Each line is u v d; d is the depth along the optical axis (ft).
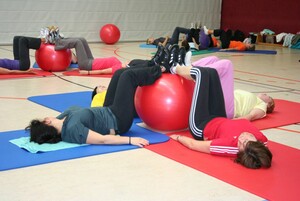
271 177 8.46
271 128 12.29
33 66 23.54
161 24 43.42
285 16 41.65
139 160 9.32
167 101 11.10
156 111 11.21
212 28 47.32
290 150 10.23
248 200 7.42
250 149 8.98
